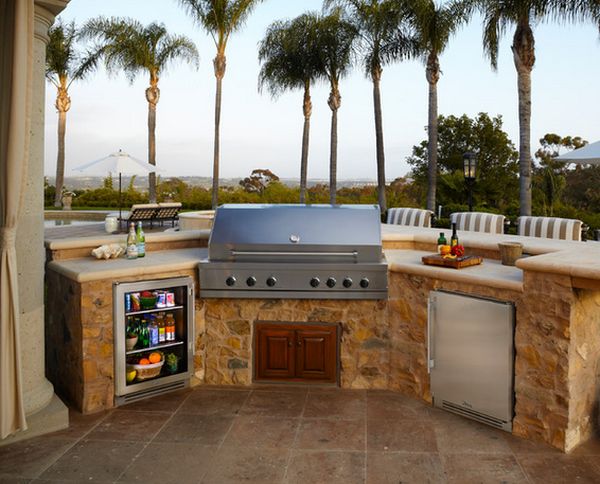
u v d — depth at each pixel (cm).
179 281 402
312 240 405
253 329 424
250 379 425
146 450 320
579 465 301
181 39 1880
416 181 2123
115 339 377
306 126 1800
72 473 293
